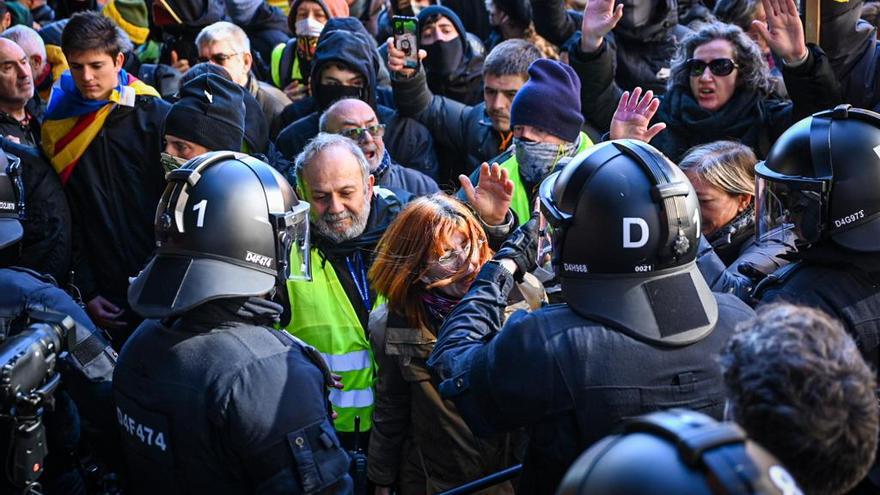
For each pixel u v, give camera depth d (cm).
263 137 421
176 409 202
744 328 147
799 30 369
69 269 401
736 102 398
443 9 502
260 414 197
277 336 212
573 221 192
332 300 323
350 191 324
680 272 192
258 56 583
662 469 114
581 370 186
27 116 477
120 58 409
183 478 206
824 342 139
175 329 211
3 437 215
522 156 368
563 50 471
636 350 186
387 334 273
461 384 200
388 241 274
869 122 238
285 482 196
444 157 468
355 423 289
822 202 234
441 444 272
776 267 280
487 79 434
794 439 135
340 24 460
